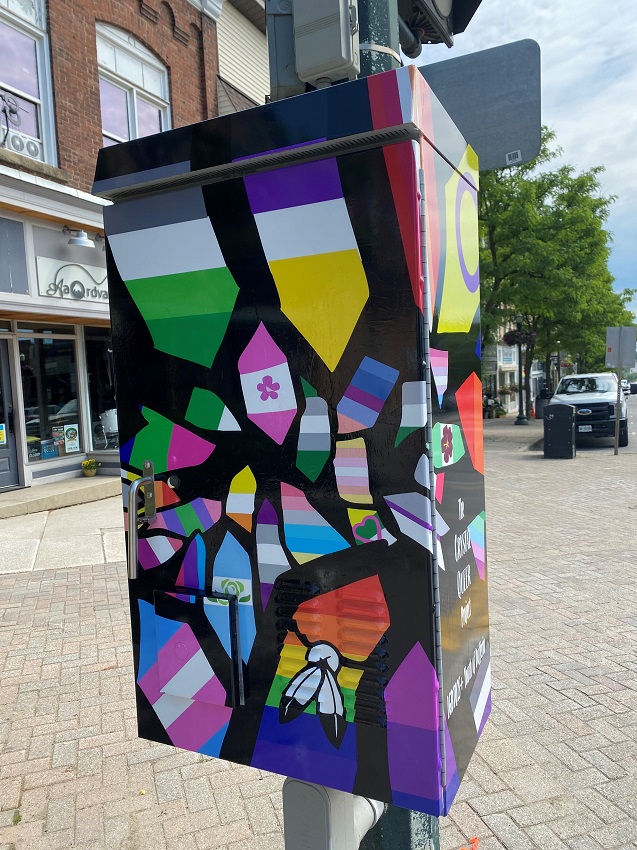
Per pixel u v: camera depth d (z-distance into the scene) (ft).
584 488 33.12
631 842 8.33
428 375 4.51
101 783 9.83
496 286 62.95
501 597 17.10
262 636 5.17
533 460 44.96
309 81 5.81
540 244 58.85
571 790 9.33
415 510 4.56
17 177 27.53
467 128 6.87
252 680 5.24
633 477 36.11
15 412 32.50
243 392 5.10
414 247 4.42
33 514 29.25
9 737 11.10
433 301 4.70
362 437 4.68
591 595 17.16
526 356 79.82
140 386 5.53
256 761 5.29
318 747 5.01
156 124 36.81
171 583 5.53
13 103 28.60
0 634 15.48
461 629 5.32
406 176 4.39
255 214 4.91
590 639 14.38
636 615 15.72
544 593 17.37
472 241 5.92
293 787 5.25
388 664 4.72
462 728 5.24
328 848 5.15
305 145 4.62
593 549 21.62
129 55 34.65
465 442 5.57
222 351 5.16
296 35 5.65
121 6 33.60
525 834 8.50
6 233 28.45
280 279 4.87
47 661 13.96
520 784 9.47
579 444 56.29
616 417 46.75
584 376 57.67
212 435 5.25
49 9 29.71
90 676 13.24
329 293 4.71
